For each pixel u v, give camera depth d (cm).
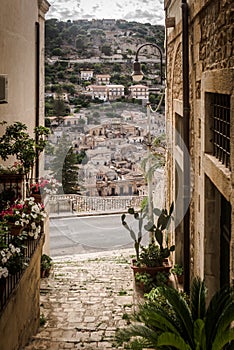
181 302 360
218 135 433
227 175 358
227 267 430
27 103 743
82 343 500
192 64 533
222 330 314
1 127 577
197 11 479
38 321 557
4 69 592
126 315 574
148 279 623
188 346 320
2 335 367
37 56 811
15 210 486
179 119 719
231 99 338
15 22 648
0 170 552
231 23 342
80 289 693
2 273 371
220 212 459
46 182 566
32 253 496
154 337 347
